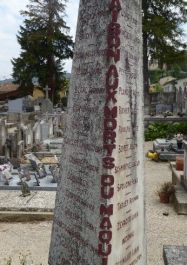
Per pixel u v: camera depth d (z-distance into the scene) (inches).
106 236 109.3
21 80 2032.5
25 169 469.1
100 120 111.0
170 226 329.7
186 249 180.4
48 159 602.2
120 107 110.5
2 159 546.0
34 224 330.3
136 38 120.9
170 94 1539.1
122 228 115.6
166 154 653.3
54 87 2028.8
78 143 121.2
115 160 109.2
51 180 452.1
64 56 2027.6
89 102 116.0
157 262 253.8
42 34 1951.3
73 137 124.4
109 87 109.0
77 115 122.1
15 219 338.6
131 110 118.1
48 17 1990.7
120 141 111.3
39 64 2003.0
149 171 573.3
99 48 112.3
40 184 434.3
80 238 119.1
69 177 126.4
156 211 372.2
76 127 122.5
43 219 338.6
